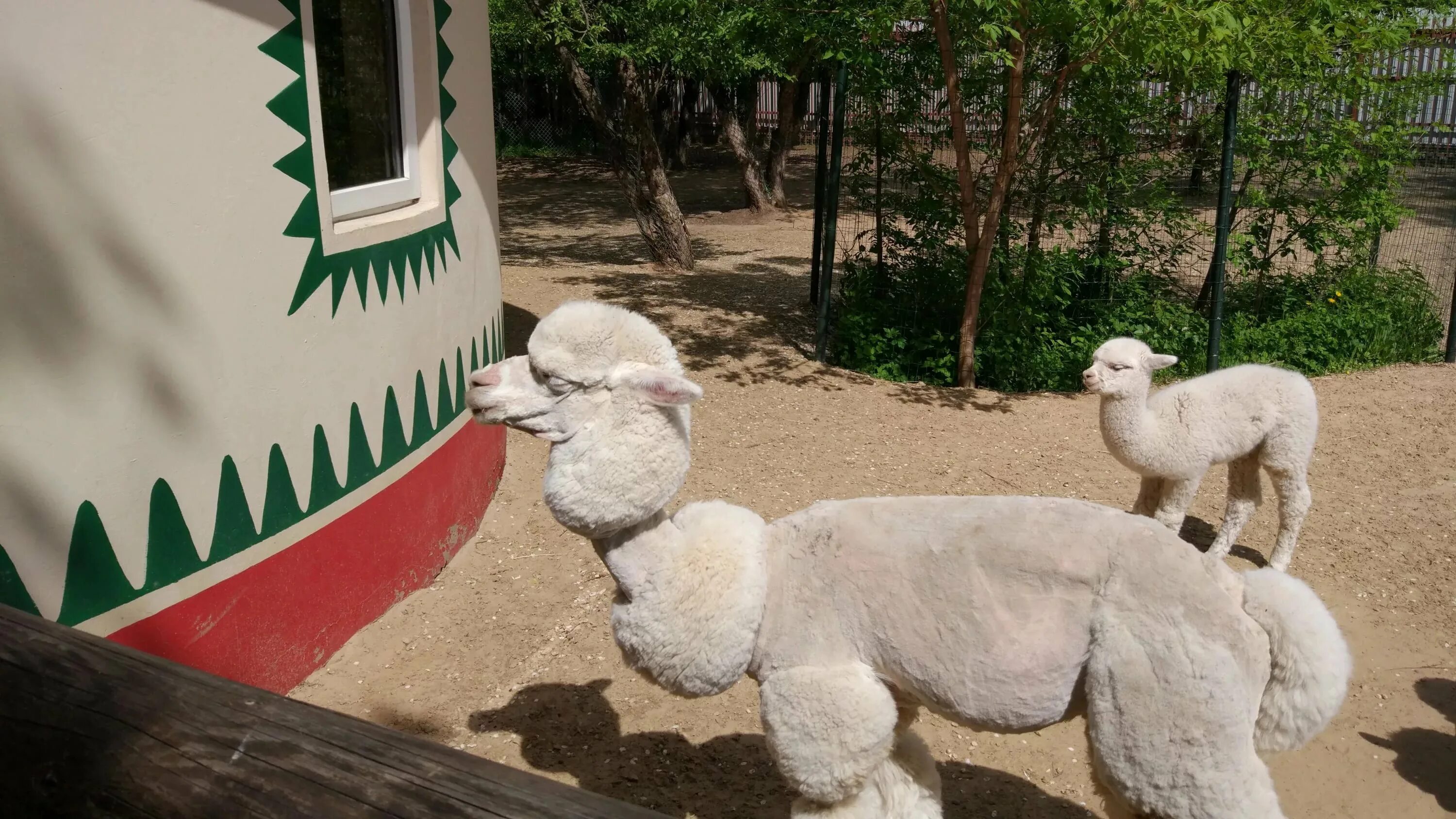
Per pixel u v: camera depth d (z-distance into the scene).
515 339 10.20
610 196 22.64
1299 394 5.18
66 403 3.11
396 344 4.77
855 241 11.02
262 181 3.80
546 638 4.74
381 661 4.48
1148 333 9.45
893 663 2.57
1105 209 9.53
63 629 1.81
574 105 30.02
